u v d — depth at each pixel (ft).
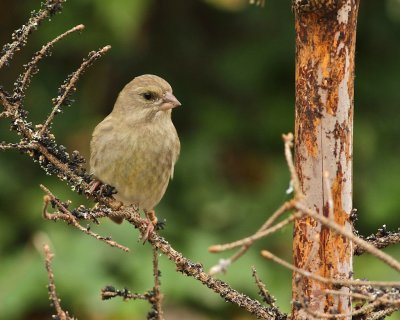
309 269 19.04
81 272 35.58
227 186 43.14
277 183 42.42
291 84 44.19
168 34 46.29
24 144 20.24
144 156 29.48
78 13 41.45
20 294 35.29
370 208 41.11
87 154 42.60
